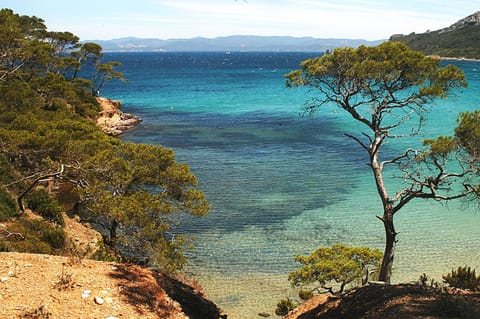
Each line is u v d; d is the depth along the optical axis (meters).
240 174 42.91
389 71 17.58
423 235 28.39
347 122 71.50
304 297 20.64
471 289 16.03
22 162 26.66
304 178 41.62
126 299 10.91
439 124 63.66
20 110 34.56
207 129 67.25
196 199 22.44
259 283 22.77
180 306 11.79
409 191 17.73
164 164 22.58
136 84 140.12
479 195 16.61
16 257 12.11
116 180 21.52
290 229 29.67
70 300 10.13
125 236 20.89
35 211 23.72
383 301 11.74
